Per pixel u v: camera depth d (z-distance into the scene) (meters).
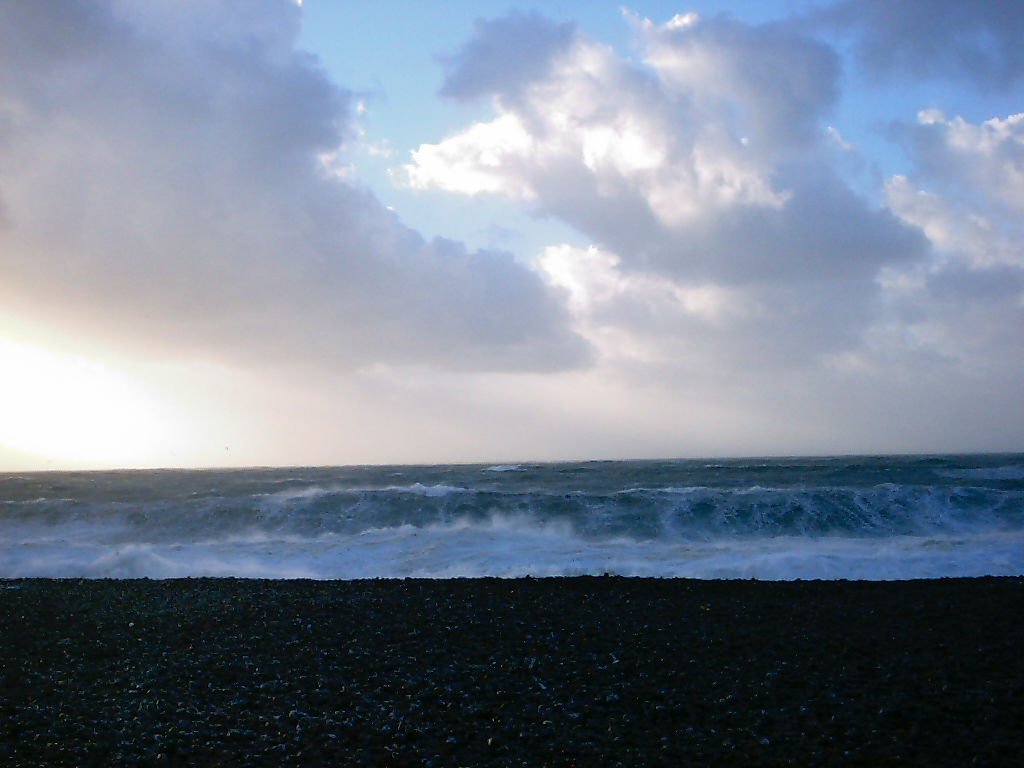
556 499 31.52
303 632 14.16
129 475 73.12
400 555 23.19
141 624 14.76
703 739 9.12
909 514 29.22
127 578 20.97
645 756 8.62
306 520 30.20
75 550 24.42
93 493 43.25
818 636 13.86
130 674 11.60
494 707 10.20
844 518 28.86
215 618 15.23
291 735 9.12
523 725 9.55
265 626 14.60
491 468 84.44
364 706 10.18
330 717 9.74
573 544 24.48
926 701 10.37
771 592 17.70
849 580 19.42
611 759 8.54
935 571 20.56
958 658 12.43
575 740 9.07
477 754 8.64
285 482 52.47
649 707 10.20
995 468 53.38
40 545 25.12
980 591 17.53
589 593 17.59
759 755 8.64
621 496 32.06
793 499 30.27
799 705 10.25
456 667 12.00
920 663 12.16
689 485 44.66
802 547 23.62
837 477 48.16
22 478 63.41
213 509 31.06
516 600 16.86
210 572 21.89
